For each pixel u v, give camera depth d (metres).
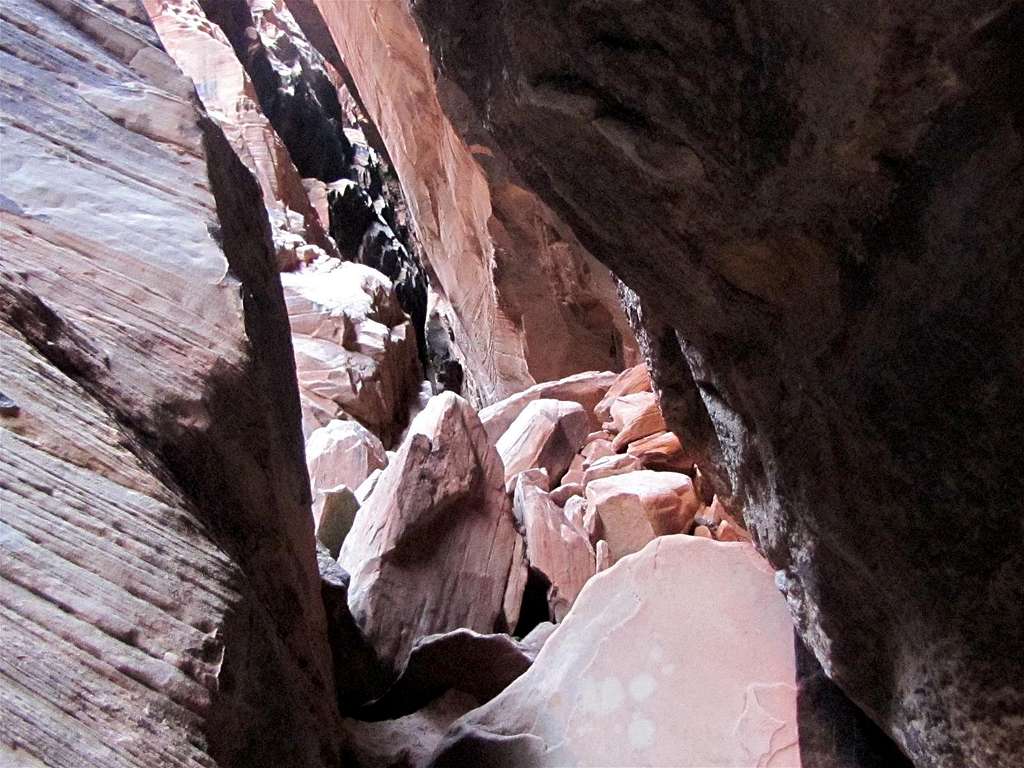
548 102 1.98
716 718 2.53
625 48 1.79
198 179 2.48
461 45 2.23
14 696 1.24
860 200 1.69
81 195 2.19
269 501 2.33
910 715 1.96
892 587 1.88
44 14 2.60
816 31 1.50
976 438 1.55
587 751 2.55
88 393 1.74
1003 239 1.41
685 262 2.20
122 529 1.53
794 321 2.04
